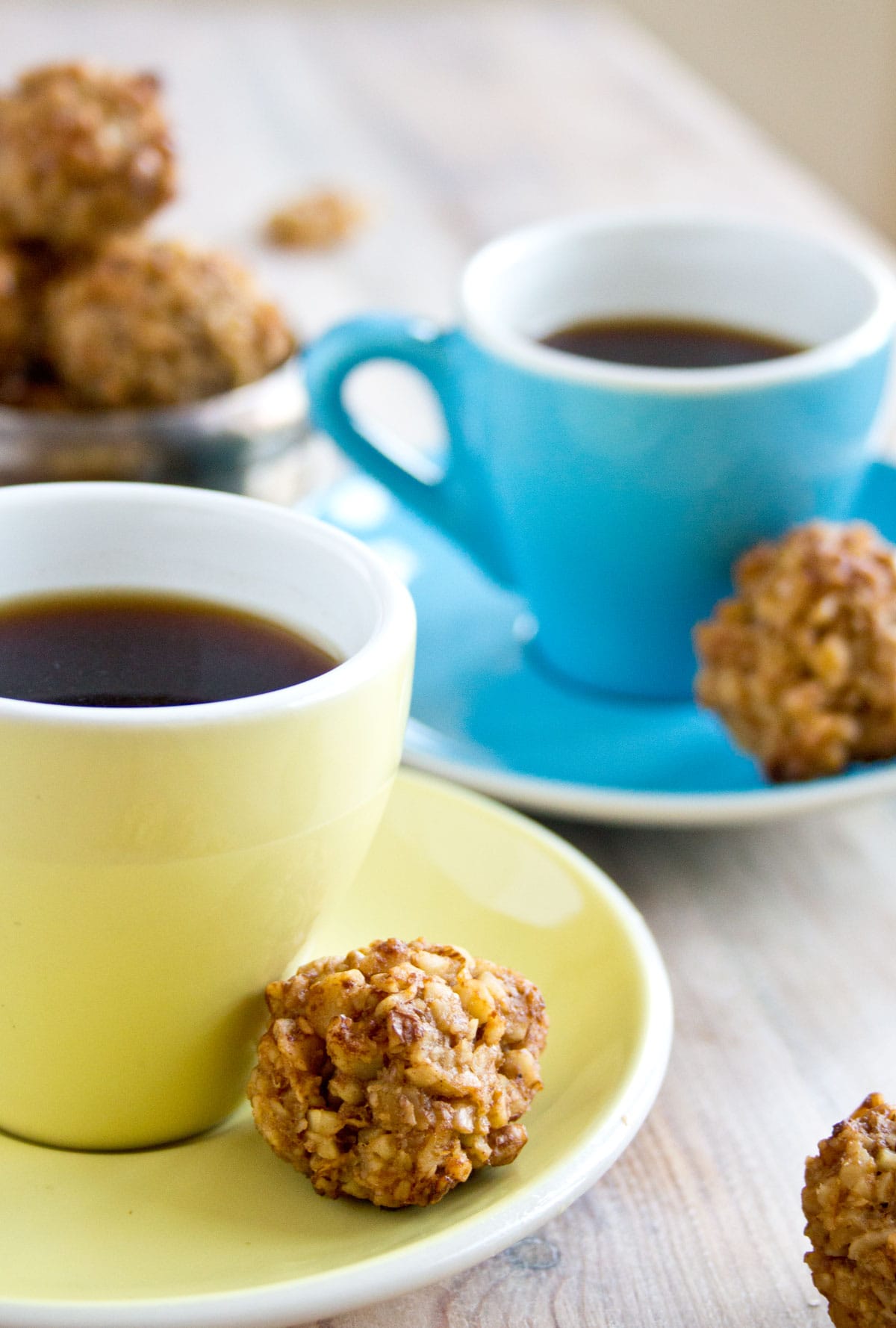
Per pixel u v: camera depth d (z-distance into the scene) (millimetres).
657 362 558
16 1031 432
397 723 437
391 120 855
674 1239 440
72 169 573
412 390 641
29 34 933
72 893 423
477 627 564
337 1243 423
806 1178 433
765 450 525
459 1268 415
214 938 430
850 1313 425
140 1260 420
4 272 577
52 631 448
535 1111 438
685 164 815
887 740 507
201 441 559
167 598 453
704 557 536
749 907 493
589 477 529
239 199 741
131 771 418
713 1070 464
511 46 989
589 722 542
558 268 565
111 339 566
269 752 423
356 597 443
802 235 562
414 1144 424
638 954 451
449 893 469
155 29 974
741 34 1427
